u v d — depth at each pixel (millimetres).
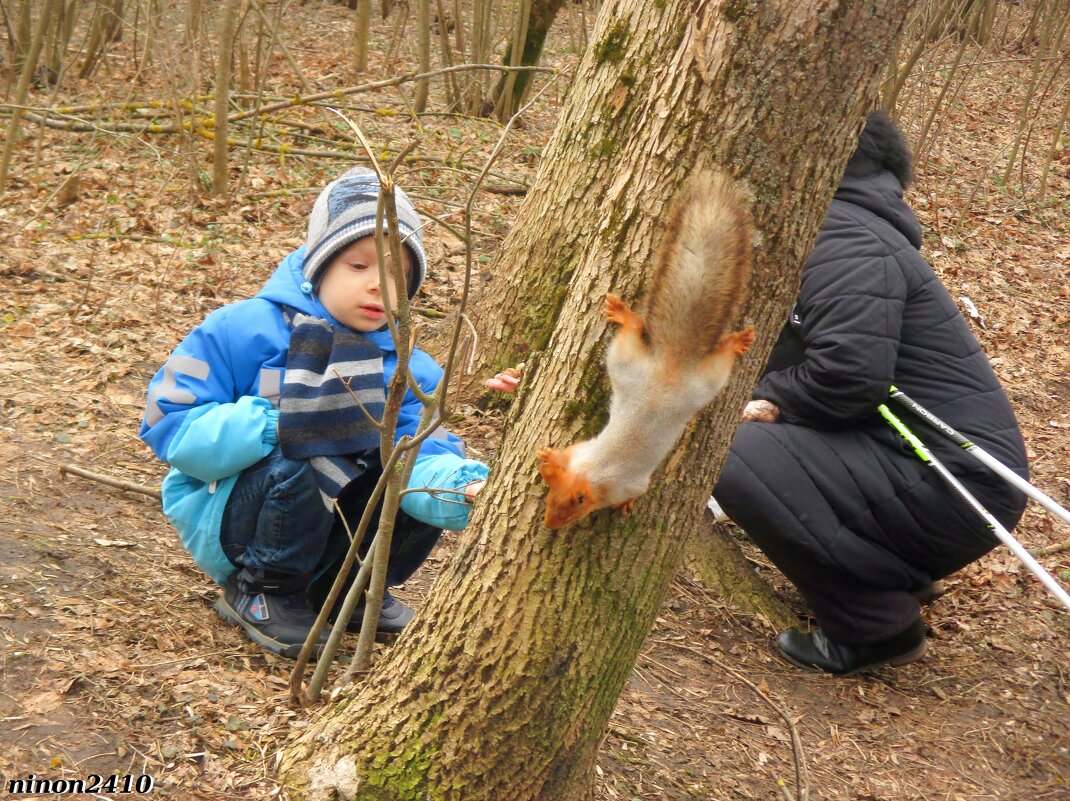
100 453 4215
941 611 4465
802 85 1940
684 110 2014
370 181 3068
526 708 2223
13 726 2568
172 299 5793
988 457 3691
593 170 4664
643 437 1983
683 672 3719
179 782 2475
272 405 3004
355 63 11320
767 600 4262
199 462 2914
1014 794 3344
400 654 2396
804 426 3877
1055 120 12664
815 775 3268
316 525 3018
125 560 3477
